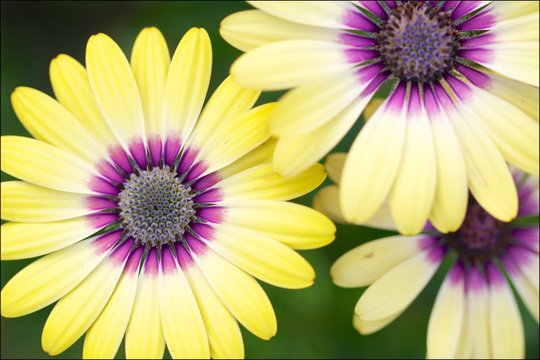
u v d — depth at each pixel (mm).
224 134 304
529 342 367
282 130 286
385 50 305
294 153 290
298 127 288
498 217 291
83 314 305
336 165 319
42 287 303
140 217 312
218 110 305
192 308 305
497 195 293
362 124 365
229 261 304
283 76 289
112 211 312
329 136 292
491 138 296
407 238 324
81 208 308
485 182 294
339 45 298
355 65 299
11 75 378
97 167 309
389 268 321
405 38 305
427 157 294
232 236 304
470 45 304
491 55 301
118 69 304
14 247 302
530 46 297
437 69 304
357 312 314
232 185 306
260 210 302
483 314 328
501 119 297
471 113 300
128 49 370
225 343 302
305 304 359
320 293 358
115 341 304
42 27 385
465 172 293
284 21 298
